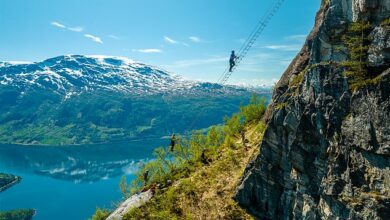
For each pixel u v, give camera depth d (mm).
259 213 60812
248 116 104688
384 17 41875
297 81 56344
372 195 39156
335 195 43781
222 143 96938
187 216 67688
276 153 57031
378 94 38312
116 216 83438
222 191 68688
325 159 46250
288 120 52281
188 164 94750
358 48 43156
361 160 40750
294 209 52438
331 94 44500
